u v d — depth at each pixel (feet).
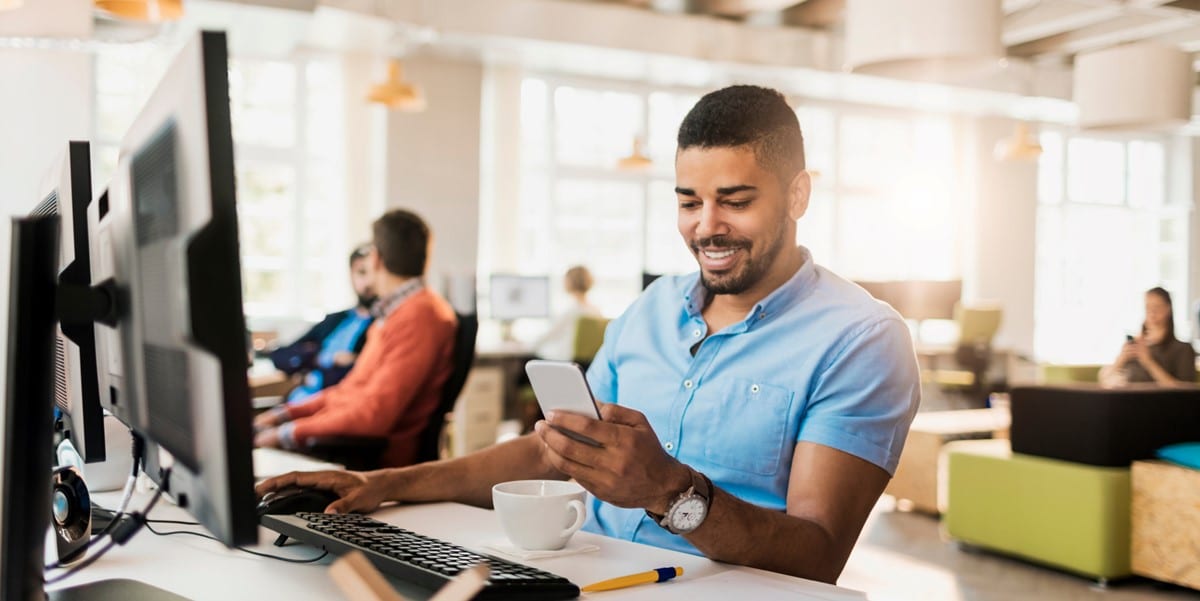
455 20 24.21
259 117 27.25
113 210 3.26
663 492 3.62
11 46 8.78
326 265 27.91
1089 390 13.16
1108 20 28.55
